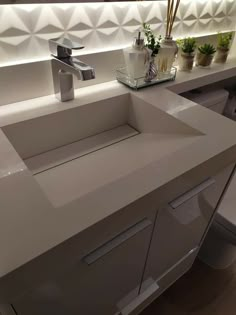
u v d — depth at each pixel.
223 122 0.78
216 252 1.29
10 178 0.54
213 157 0.64
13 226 0.45
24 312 0.52
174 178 0.57
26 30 0.77
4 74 0.78
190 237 1.00
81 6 0.84
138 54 0.92
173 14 1.08
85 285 0.62
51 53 0.80
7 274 0.38
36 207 0.48
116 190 0.53
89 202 0.50
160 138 0.86
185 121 0.79
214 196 0.88
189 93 1.34
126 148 0.85
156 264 0.93
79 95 0.91
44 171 0.75
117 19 0.96
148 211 0.58
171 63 1.07
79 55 0.91
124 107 0.97
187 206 0.77
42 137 0.81
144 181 0.55
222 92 1.41
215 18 1.32
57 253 0.44
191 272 1.35
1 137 0.66
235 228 0.97
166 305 1.22
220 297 1.26
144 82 1.00
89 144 0.88
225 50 1.28
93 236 0.48
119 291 0.83
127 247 0.65
